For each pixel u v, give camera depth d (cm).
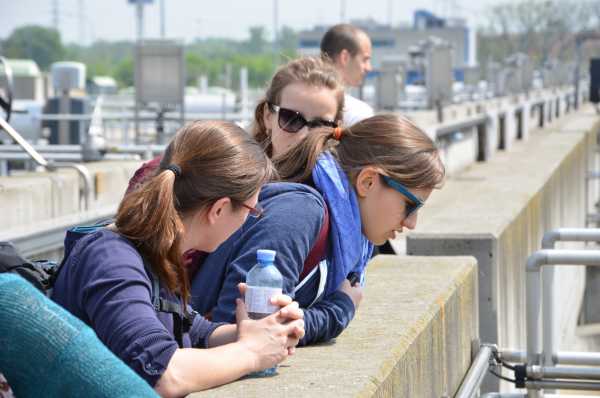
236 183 364
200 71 9306
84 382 279
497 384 699
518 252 938
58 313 283
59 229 773
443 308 529
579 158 1994
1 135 1423
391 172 443
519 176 1348
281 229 413
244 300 396
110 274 344
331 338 439
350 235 435
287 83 606
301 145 450
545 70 6003
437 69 2678
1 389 272
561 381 634
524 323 1001
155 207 355
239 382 374
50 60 9662
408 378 443
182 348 369
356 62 927
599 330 1521
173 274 358
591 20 9469
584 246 1788
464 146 1928
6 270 341
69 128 2253
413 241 771
